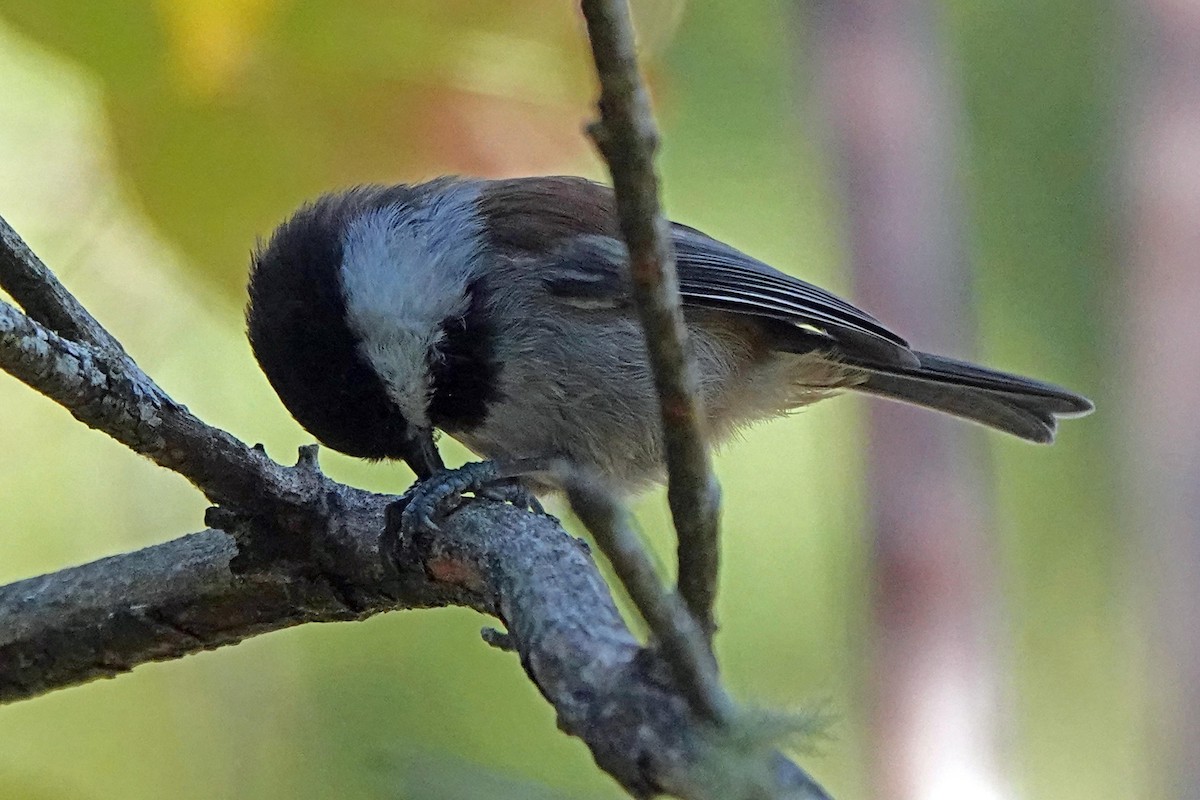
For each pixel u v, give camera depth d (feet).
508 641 7.41
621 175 7.28
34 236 7.59
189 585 7.42
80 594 7.43
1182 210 7.60
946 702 7.58
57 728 7.57
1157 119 7.61
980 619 7.60
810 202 7.71
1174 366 7.59
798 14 7.66
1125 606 7.61
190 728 7.58
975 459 7.64
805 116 7.66
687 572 7.29
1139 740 7.59
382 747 7.36
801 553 7.72
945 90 7.66
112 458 7.63
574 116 7.54
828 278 7.68
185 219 7.54
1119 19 7.63
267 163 7.54
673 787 6.52
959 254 7.66
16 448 7.63
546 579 7.32
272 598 7.42
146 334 7.63
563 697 7.15
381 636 7.62
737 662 7.68
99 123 7.53
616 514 6.72
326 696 7.60
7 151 7.59
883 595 7.61
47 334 7.34
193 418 7.37
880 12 7.65
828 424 7.73
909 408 7.63
